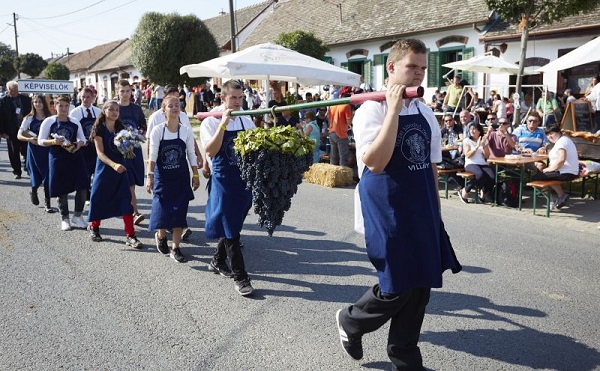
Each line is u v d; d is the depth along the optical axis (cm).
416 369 328
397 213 301
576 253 605
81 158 715
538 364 360
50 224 738
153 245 642
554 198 904
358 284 513
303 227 730
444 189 1020
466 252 611
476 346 386
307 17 2728
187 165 573
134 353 377
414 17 2056
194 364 362
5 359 368
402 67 294
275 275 539
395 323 327
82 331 412
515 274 537
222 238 507
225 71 870
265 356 372
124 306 460
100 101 4725
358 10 2414
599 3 1317
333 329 415
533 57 1664
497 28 1753
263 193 401
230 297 481
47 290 496
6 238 668
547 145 974
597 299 472
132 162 717
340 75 913
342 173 1052
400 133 303
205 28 2591
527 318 433
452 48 1895
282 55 915
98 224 657
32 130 821
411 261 302
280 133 398
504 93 1769
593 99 1281
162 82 2564
